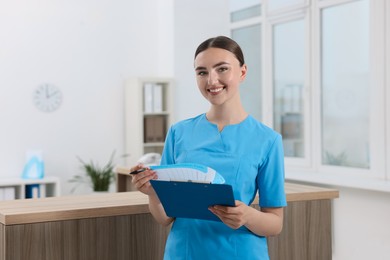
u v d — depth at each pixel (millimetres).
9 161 5621
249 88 6180
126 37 6293
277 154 1806
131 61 6332
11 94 5641
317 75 5195
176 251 1820
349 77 4883
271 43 5805
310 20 5273
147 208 2473
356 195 4492
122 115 6289
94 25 6098
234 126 1826
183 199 1661
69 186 5961
